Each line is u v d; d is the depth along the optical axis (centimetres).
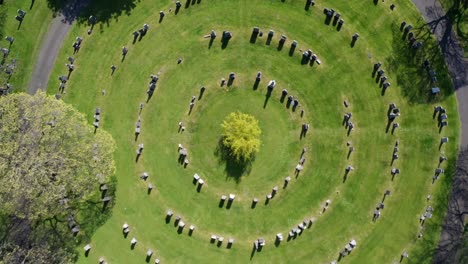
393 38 4053
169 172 4012
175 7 4069
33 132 3416
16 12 4072
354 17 4056
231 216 3997
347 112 4025
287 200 4006
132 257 3962
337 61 4047
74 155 3481
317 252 3969
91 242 3962
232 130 3928
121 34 4069
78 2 4075
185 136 4028
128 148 4012
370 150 4006
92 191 3628
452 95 4009
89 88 4047
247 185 4009
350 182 3997
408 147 4003
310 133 4019
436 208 3962
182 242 3978
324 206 3991
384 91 4031
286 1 4072
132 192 3997
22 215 3416
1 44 4066
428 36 4047
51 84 4047
